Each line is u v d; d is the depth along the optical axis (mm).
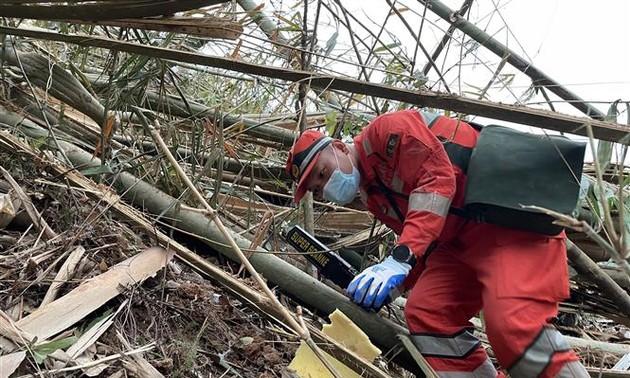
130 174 2676
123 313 1975
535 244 2000
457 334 2096
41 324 1746
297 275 2424
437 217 1972
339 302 2354
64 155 2508
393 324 2303
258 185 3584
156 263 2191
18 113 2707
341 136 3049
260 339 2215
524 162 1979
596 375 2656
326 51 2695
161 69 2631
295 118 3318
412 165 2047
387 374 2174
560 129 1590
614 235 1030
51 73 2590
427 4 2660
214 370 1995
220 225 1966
